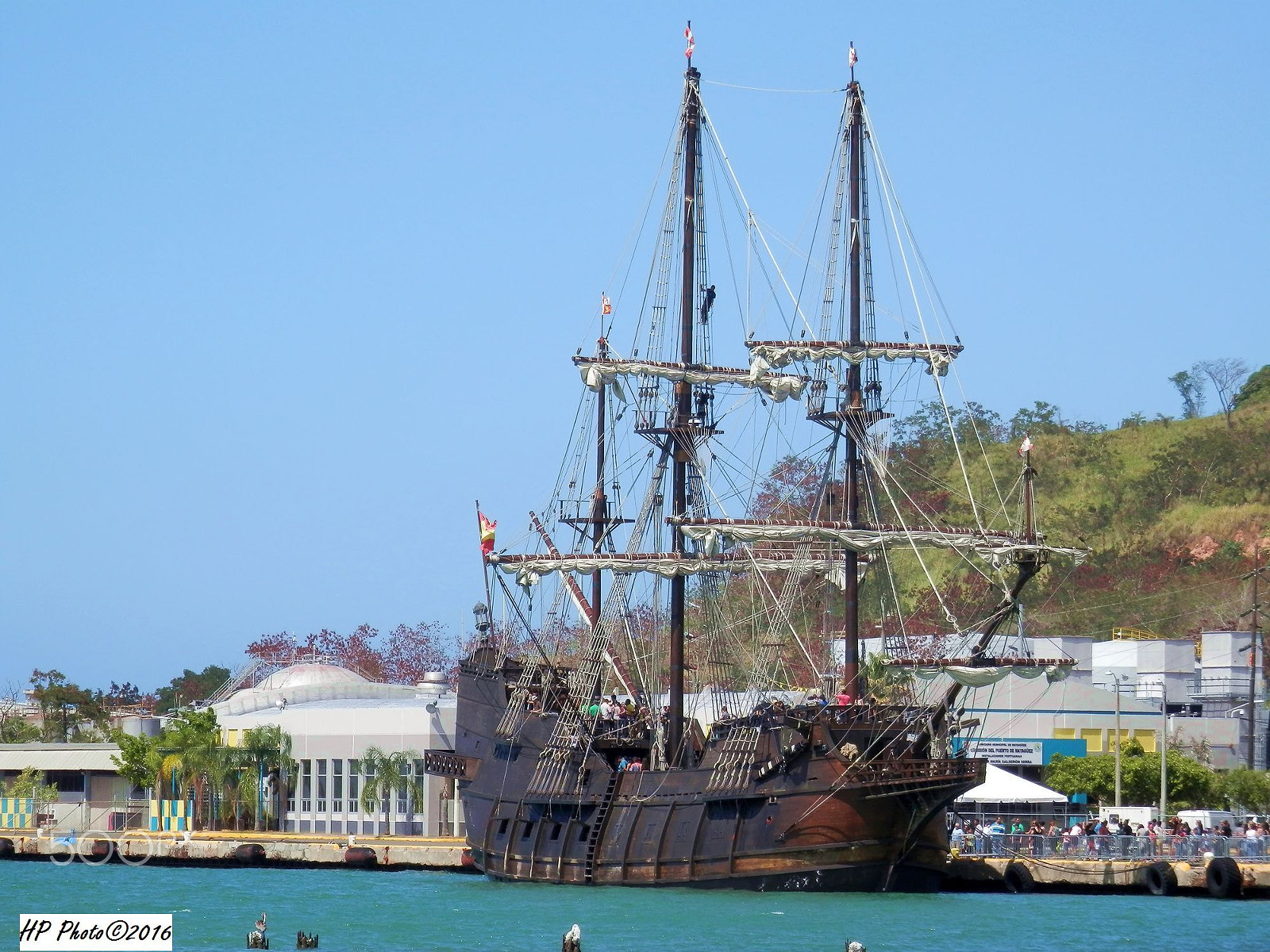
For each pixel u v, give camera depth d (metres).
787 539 187.12
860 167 193.00
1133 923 149.38
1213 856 173.38
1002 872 181.75
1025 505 184.62
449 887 193.75
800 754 169.50
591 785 189.25
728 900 166.62
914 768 167.12
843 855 168.25
